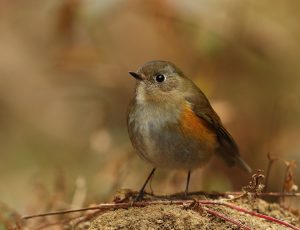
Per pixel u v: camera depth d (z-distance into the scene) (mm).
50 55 14922
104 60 13938
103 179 10703
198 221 7492
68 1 12234
